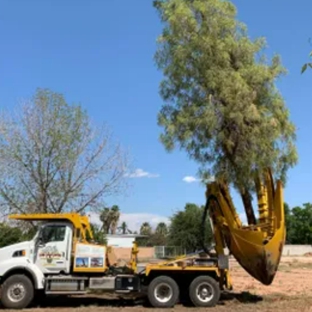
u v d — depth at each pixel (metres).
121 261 17.84
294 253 80.25
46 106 23.92
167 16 19.89
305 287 22.97
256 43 19.47
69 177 23.95
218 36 19.42
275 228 17.23
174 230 52.75
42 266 16.83
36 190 23.55
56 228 17.11
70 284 16.80
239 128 18.44
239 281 25.75
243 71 18.84
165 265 17.23
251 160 18.06
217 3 19.56
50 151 23.56
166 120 19.28
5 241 23.02
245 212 18.95
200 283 16.97
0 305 16.50
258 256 16.88
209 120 18.17
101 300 18.59
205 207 18.89
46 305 17.45
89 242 17.78
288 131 18.88
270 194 17.83
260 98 19.09
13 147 23.30
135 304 17.72
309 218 105.81
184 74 19.17
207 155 18.97
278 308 16.22
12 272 16.77
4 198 23.23
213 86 18.50
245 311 15.64
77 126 24.25
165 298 16.83
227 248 18.11
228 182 18.45
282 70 19.30
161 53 19.84
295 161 18.72
